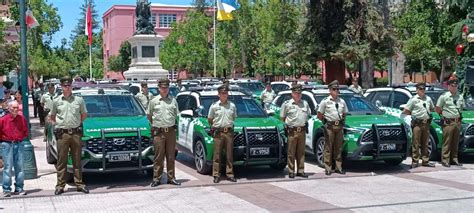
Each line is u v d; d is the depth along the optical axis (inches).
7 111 446.6
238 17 2066.9
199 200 398.6
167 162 456.8
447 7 885.2
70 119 417.7
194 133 515.2
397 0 1211.9
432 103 541.6
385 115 539.5
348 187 439.8
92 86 620.1
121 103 506.9
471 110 589.0
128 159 441.4
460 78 679.1
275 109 621.6
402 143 506.6
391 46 1067.3
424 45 1114.1
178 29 2495.1
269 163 488.7
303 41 1079.6
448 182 458.3
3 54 1149.1
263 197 406.6
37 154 645.9
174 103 454.0
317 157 545.0
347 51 1024.9
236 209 367.9
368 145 496.7
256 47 2156.7
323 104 498.6
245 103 538.0
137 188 442.6
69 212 366.3
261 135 479.8
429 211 352.8
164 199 403.2
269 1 1914.4
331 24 1051.9
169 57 2509.8
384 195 406.0
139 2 1451.8
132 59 1486.2
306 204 379.6
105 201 398.9
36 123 1046.4
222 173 508.7
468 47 690.8
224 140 466.3
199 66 2410.2
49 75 2395.4
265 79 1743.4
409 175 495.5
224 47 2217.0
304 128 483.8
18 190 419.8
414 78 2471.7
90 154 432.5
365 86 1333.7
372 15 1030.4
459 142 548.7
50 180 483.2
